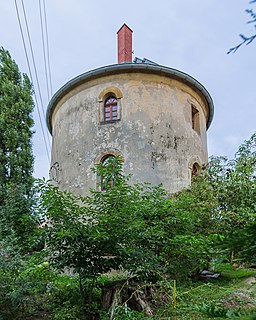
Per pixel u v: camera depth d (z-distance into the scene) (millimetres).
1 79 17078
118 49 14523
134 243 5773
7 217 10453
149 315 4949
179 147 11953
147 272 5641
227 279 7973
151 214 6613
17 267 5547
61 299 6125
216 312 1545
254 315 1335
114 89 12078
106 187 6195
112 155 11477
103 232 5086
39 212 5828
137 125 11594
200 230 8414
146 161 11242
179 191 10508
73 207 5664
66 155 12328
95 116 12062
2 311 5109
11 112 16391
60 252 5574
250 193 9141
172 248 6566
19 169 15227
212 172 10188
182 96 12828
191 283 6730
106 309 5387
